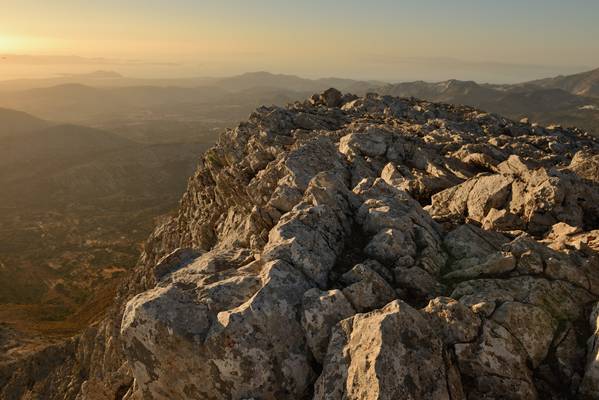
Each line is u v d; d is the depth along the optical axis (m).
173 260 18.55
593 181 23.45
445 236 18.53
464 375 11.27
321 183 20.72
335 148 38.69
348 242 17.77
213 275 14.98
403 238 16.66
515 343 11.66
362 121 68.94
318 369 12.32
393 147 41.91
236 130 63.03
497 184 24.33
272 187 33.72
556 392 11.06
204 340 12.12
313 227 17.19
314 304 12.75
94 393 23.78
